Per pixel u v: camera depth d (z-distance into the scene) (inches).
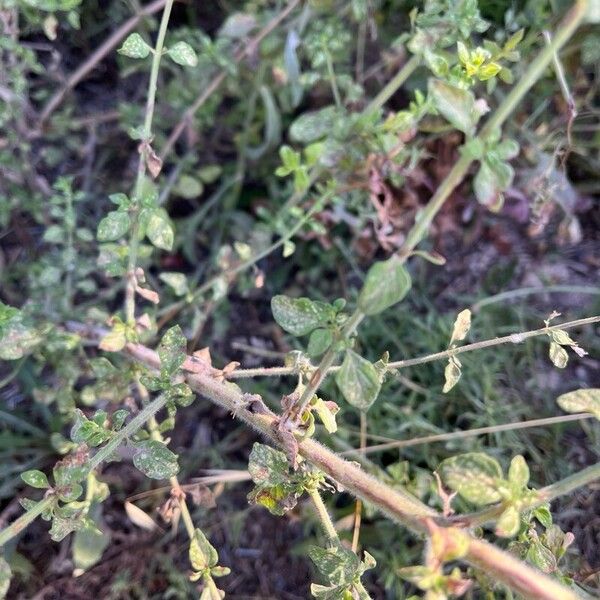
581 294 15.3
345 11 13.8
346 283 15.7
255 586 13.4
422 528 7.3
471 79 9.5
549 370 14.6
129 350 11.2
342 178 12.9
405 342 14.6
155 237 10.2
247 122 15.1
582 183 15.8
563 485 6.8
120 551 13.3
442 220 15.5
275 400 14.2
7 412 13.5
